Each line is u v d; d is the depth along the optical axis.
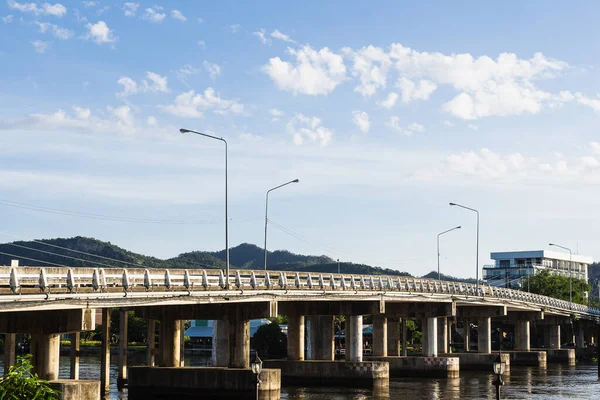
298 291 73.31
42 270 42.62
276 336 151.00
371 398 73.31
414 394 78.31
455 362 102.06
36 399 25.00
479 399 74.56
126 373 79.94
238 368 69.38
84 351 154.25
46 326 48.75
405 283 95.69
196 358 153.88
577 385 92.06
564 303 159.62
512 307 134.62
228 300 62.12
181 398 69.19
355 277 85.50
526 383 94.88
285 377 87.81
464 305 125.00
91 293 46.22
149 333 74.31
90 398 48.47
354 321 89.25
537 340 197.25
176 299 55.25
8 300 39.84
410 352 158.00
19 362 25.89
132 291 50.66
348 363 86.06
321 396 74.44
